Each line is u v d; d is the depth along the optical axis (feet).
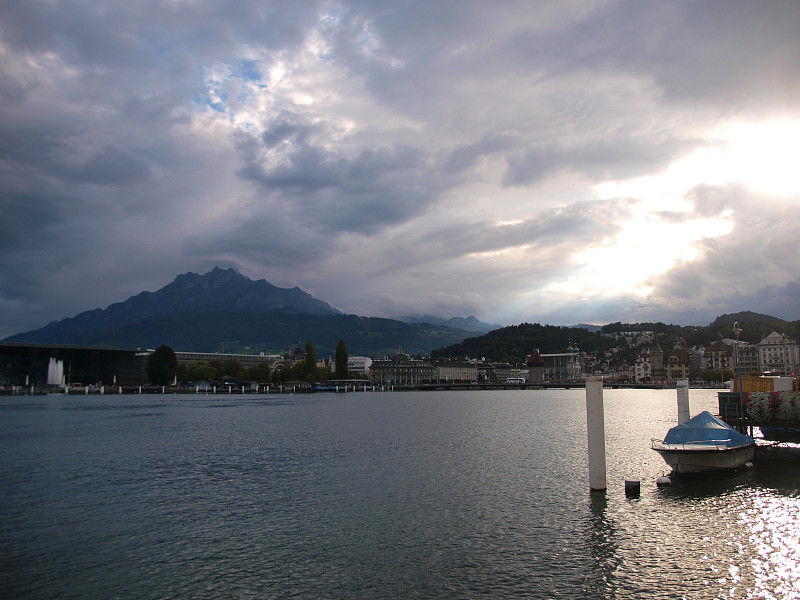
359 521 131.23
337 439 279.28
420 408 546.67
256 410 522.47
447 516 134.62
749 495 153.07
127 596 93.15
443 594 92.94
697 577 99.19
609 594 92.84
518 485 166.09
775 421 207.31
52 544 117.50
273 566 105.09
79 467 202.18
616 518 132.26
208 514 138.31
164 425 363.35
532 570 102.27
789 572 101.19
